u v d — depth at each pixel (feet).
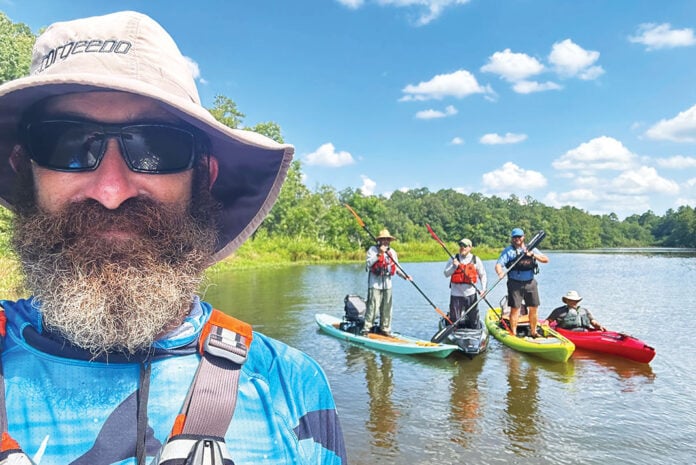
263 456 3.22
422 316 40.91
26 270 3.26
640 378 23.34
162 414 3.10
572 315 30.76
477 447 15.85
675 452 15.57
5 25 80.59
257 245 129.80
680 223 380.99
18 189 3.56
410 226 263.70
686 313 42.75
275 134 164.35
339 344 29.81
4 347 3.14
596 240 421.59
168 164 3.52
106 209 3.20
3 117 3.54
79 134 3.32
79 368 3.07
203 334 3.46
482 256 216.74
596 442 16.26
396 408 19.33
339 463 3.77
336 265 116.78
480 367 25.12
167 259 3.37
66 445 2.87
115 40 3.29
